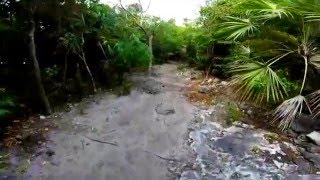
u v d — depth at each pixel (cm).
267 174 344
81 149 398
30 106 494
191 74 748
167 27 934
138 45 712
